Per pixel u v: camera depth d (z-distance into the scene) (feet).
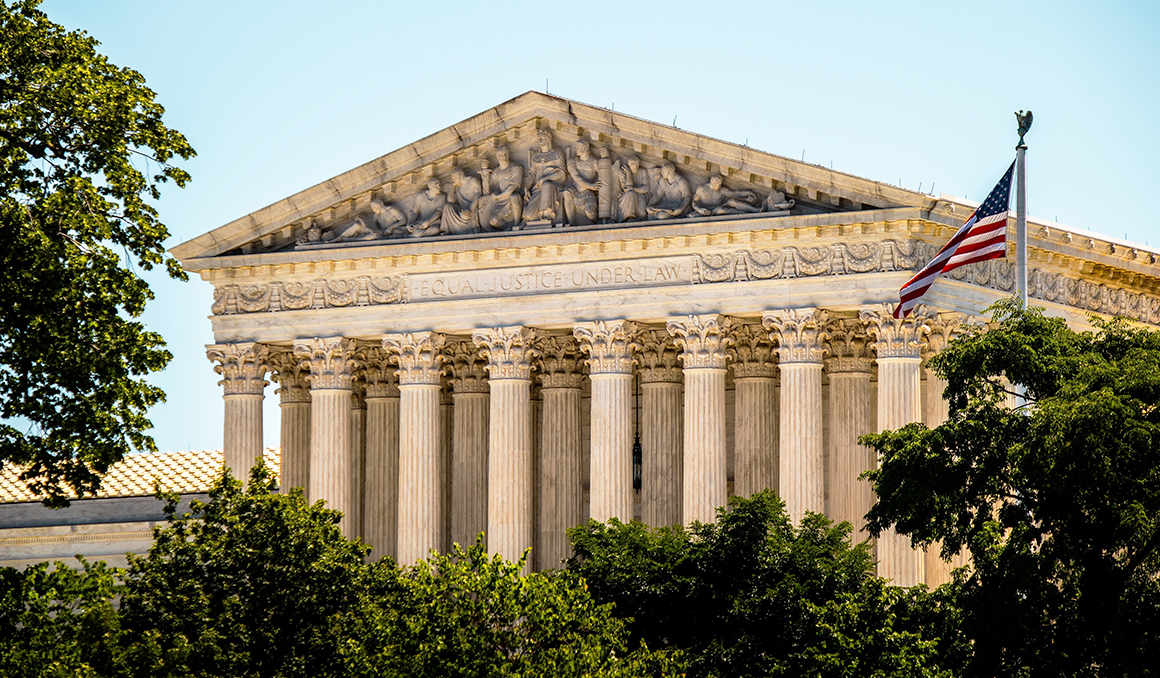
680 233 336.90
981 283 339.36
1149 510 228.43
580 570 277.85
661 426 372.38
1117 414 225.56
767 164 329.52
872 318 323.37
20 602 246.06
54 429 254.06
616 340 344.49
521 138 355.15
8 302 247.91
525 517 352.90
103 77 270.46
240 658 235.40
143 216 268.62
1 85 255.29
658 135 339.16
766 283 333.01
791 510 326.85
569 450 380.78
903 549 322.34
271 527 248.11
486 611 235.20
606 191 346.33
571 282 349.41
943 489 244.63
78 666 232.32
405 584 241.14
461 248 353.92
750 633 259.39
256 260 370.53
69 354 254.68
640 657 240.73
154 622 242.17
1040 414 231.50
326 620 244.01
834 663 244.63
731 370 387.55
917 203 318.86
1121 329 256.11
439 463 364.58
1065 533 235.40
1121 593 233.96
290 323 370.73
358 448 407.03
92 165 264.31
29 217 249.55
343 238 367.66
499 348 353.10
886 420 321.93
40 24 265.54
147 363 264.31
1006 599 235.20
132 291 264.72
